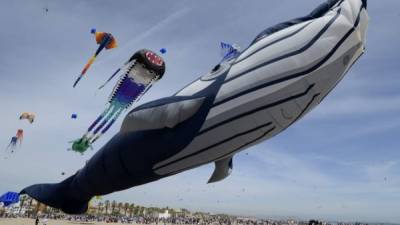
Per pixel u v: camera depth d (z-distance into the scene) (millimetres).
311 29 6426
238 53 7289
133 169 7844
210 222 95688
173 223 90500
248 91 6539
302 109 6602
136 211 134750
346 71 6621
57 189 10734
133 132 7668
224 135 6816
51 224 55969
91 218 89312
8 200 29578
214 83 6922
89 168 9047
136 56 7789
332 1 6852
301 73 6309
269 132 6867
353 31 6305
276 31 6871
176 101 6918
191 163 7410
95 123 10141
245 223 91438
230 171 8750
